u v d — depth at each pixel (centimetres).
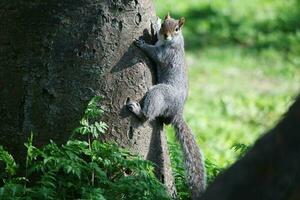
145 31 1066
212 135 2109
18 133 1026
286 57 3184
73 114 1013
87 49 1008
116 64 1024
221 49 3259
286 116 623
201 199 672
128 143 1045
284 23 3616
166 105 1105
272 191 616
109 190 966
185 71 1164
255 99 2567
